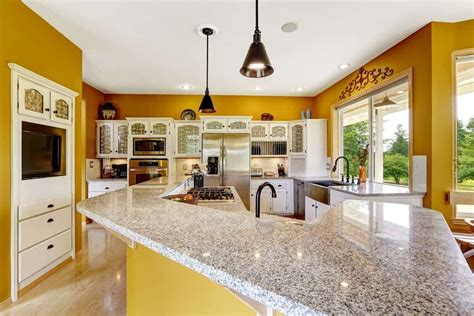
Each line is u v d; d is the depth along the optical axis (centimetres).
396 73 295
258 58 161
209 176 477
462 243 203
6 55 205
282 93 527
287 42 291
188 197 188
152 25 257
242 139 486
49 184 247
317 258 67
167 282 120
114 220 107
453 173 245
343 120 456
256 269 61
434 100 246
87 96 458
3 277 202
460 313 43
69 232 279
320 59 342
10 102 207
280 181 502
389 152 333
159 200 158
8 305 201
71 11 233
